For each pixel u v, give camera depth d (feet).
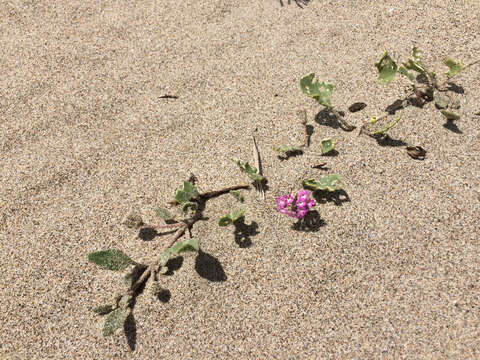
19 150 1.27
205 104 1.34
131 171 1.20
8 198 1.16
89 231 1.09
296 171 1.14
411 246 0.98
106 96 1.39
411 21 1.50
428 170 1.10
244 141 1.23
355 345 0.86
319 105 1.29
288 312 0.91
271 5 1.66
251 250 1.01
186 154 1.22
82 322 0.95
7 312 0.97
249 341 0.89
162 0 1.72
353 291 0.93
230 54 1.49
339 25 1.53
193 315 0.93
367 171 1.12
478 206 1.02
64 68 1.49
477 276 0.92
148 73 1.45
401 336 0.86
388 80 1.20
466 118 1.19
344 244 1.00
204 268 0.99
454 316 0.88
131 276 0.97
